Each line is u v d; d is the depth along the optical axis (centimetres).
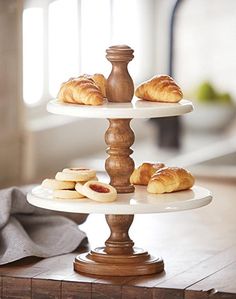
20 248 313
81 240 330
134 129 661
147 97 296
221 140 630
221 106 628
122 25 648
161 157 574
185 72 711
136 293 282
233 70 711
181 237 355
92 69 612
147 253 303
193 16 706
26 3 538
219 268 306
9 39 496
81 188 284
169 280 290
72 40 588
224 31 704
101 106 283
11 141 506
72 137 573
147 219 390
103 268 295
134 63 666
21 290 294
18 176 513
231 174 504
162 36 678
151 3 675
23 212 335
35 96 561
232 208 417
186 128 645
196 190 298
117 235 301
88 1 604
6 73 498
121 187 294
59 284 289
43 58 564
